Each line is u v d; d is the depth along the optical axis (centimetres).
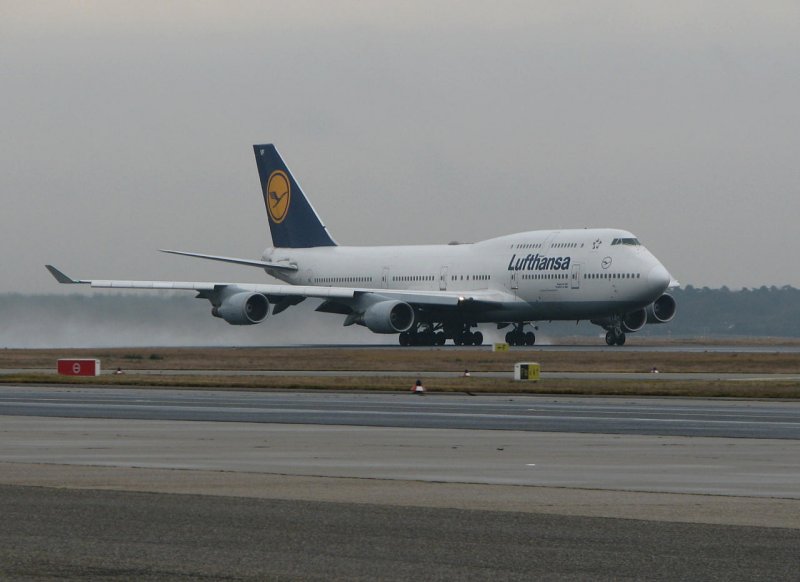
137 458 7994
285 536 4906
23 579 4028
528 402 14050
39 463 7675
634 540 4853
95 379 18562
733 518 5447
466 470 7344
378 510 5634
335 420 11356
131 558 4409
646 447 8800
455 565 4319
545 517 5447
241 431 10125
